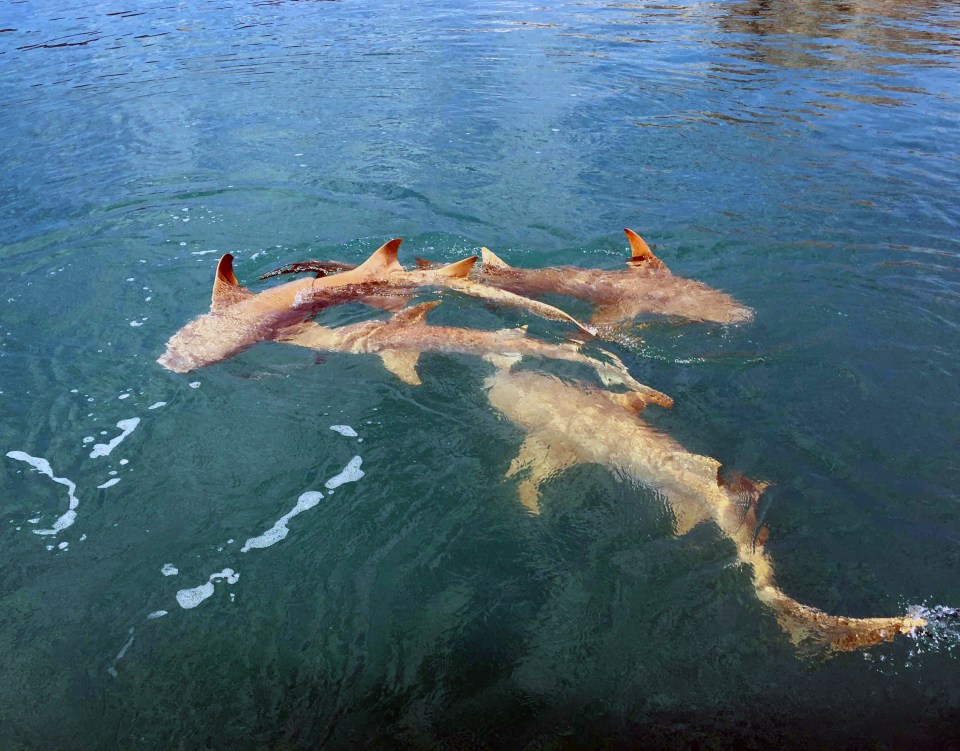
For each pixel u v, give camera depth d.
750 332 4.73
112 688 2.87
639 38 11.56
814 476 3.67
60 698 2.84
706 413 4.06
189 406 4.15
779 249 5.68
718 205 6.37
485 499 3.58
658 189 6.67
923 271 5.35
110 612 3.13
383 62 10.32
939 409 4.09
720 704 2.79
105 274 5.44
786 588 3.15
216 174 7.02
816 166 7.00
